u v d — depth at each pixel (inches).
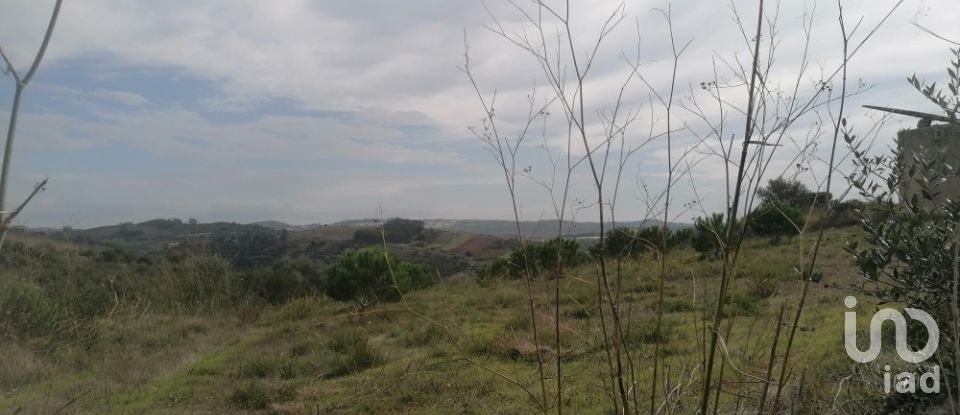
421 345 335.9
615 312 104.1
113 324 368.2
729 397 151.6
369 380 264.2
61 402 236.1
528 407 190.1
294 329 427.2
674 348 207.2
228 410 246.1
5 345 260.2
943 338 126.3
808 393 150.7
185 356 375.9
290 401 250.2
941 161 118.3
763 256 347.3
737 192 100.5
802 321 239.8
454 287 647.8
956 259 96.2
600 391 178.2
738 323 222.2
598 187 105.9
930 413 136.3
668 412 121.1
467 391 227.3
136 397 269.1
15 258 328.2
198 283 582.2
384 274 547.8
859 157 123.0
